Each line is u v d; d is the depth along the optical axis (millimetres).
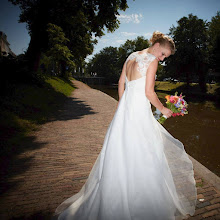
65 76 27672
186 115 11688
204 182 2555
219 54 24875
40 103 8031
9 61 9352
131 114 1517
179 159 1828
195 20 28656
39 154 3475
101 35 14773
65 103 9828
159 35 1469
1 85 7254
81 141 4285
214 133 7754
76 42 20375
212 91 26484
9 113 5480
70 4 12219
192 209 1797
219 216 1907
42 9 12766
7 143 3744
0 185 2414
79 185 2473
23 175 2697
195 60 27859
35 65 13625
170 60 30703
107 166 1466
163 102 16672
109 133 1620
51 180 2580
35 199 2152
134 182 1443
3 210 1949
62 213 1680
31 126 5156
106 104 10180
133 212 1414
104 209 1396
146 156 1464
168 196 1526
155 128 1636
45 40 14797
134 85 1512
